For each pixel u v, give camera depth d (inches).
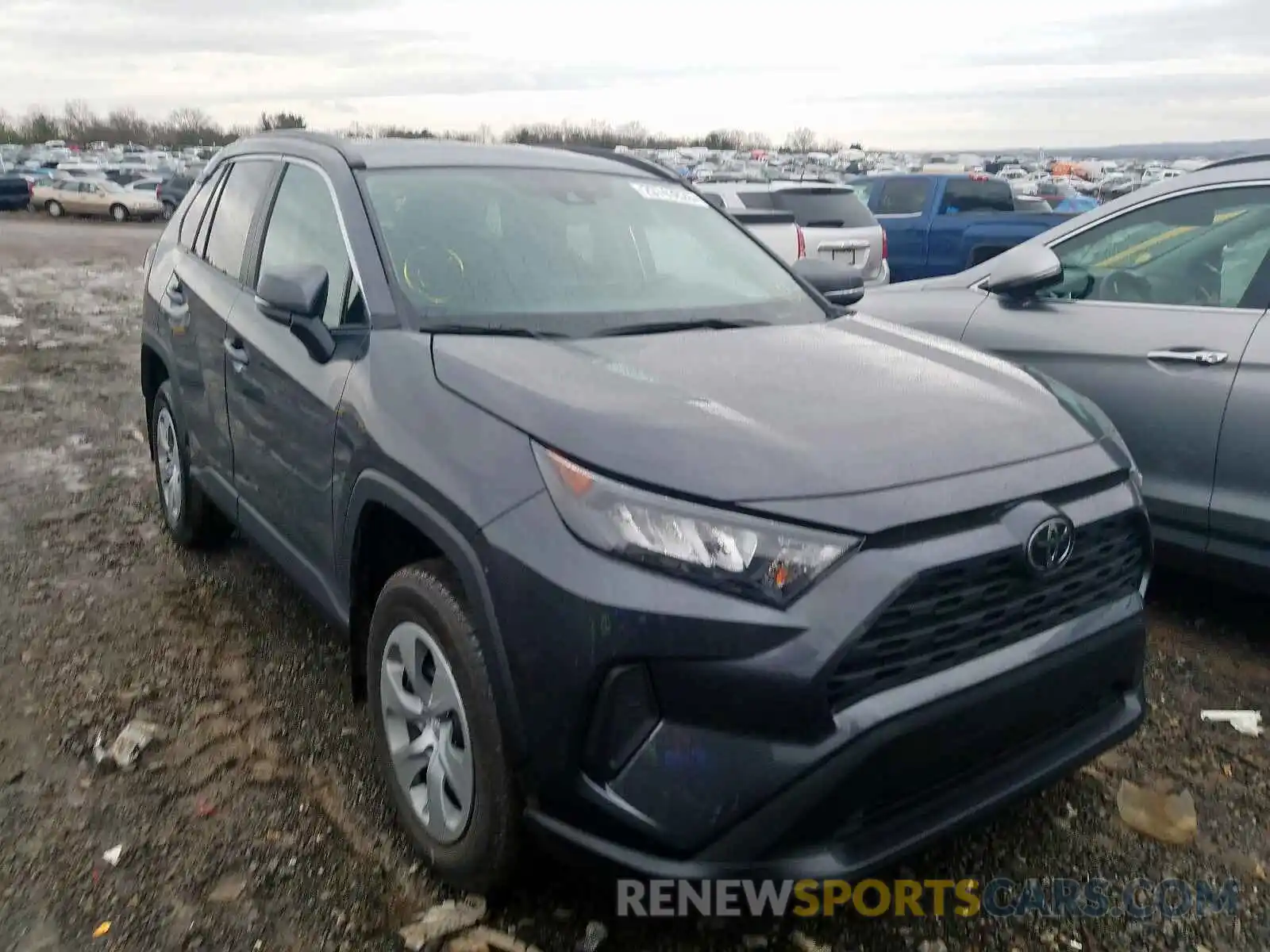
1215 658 151.6
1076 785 120.4
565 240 134.7
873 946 95.5
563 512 84.0
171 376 173.2
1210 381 147.5
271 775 119.2
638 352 110.9
